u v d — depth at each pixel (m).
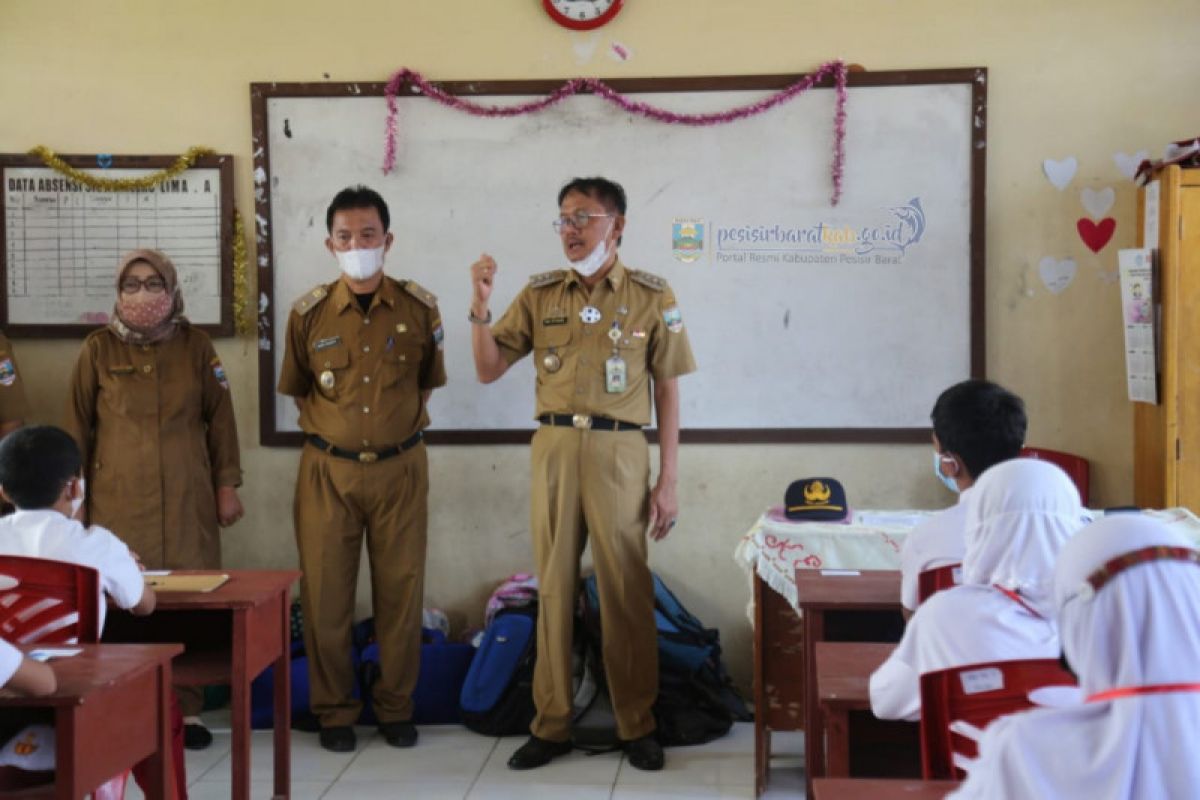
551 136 4.52
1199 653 1.41
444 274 4.56
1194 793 1.36
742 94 4.47
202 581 3.24
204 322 4.60
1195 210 3.97
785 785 3.71
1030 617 2.02
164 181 4.59
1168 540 1.47
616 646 3.89
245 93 4.58
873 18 4.45
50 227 4.62
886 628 3.19
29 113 4.62
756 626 3.64
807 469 4.54
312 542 4.12
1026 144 4.44
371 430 4.07
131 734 2.45
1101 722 1.42
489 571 4.63
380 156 4.55
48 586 2.72
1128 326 4.21
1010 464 2.11
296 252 4.58
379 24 4.54
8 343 4.36
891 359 4.49
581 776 3.79
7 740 2.50
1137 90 4.39
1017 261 4.46
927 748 2.04
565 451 3.84
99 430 4.17
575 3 4.46
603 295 3.89
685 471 4.57
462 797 3.61
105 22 4.59
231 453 4.30
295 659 4.36
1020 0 4.41
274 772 3.57
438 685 4.34
